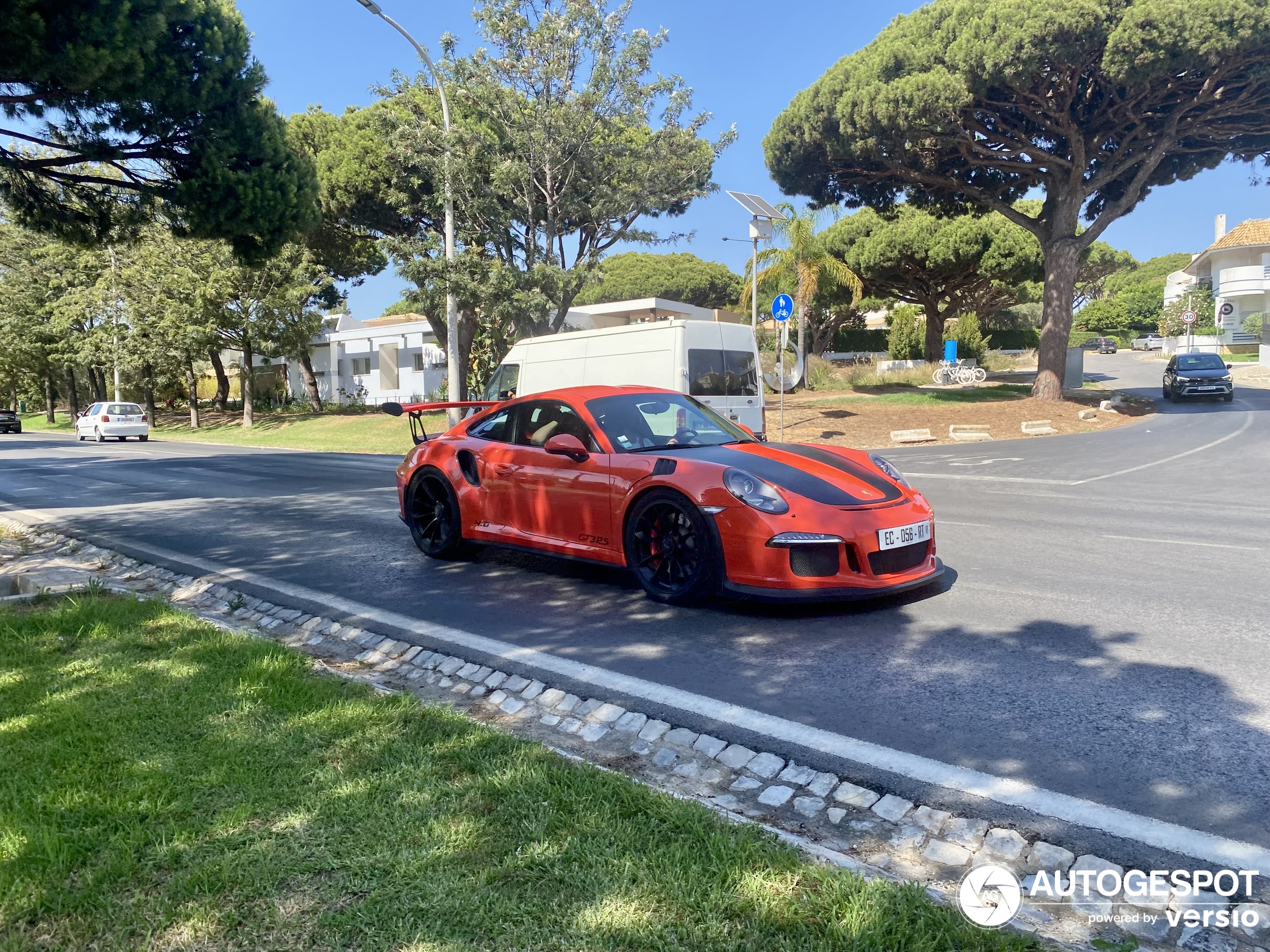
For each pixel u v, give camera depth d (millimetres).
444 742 3016
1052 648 4195
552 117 18922
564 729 3447
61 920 2004
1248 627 4469
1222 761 2941
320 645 4754
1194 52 17156
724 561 4812
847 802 2760
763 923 1966
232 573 6543
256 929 1963
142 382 40000
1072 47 17984
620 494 5305
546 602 5391
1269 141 21328
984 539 7137
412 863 2211
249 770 2771
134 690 3539
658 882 2129
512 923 1972
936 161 23375
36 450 25422
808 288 26672
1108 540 6996
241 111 10516
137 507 10742
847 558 4660
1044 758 3012
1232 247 48938
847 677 3881
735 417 11891
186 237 11125
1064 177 22797
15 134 9477
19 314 42844
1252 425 17984
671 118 19906
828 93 21172
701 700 3648
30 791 2596
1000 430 19359
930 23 20312
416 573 6375
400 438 25281
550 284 19688
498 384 14336
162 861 2227
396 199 21859
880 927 1941
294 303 30891
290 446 26281
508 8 18312
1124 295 69688
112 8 8312
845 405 23812
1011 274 36875
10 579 5801
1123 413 22156
